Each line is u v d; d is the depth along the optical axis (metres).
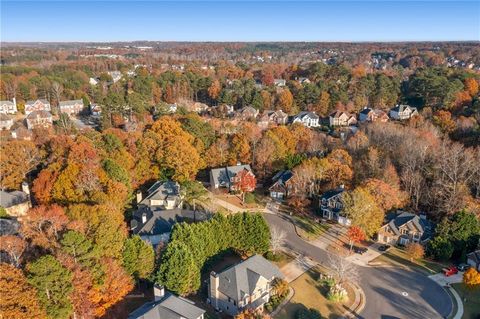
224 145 102.38
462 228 65.19
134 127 127.44
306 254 67.19
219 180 93.31
